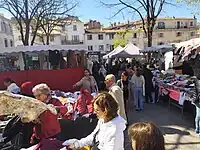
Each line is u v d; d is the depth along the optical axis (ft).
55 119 11.61
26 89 18.10
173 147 19.69
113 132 9.29
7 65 35.58
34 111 9.96
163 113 31.53
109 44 220.84
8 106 9.86
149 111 32.99
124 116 20.57
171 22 229.04
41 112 10.07
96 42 219.61
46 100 14.94
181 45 37.96
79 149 11.43
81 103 18.25
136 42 209.87
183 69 41.83
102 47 220.23
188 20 231.30
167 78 38.42
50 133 11.35
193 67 37.47
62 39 216.13
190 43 35.35
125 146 18.85
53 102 16.60
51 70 32.55
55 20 84.12
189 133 23.07
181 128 24.72
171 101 33.58
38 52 34.68
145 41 207.92
